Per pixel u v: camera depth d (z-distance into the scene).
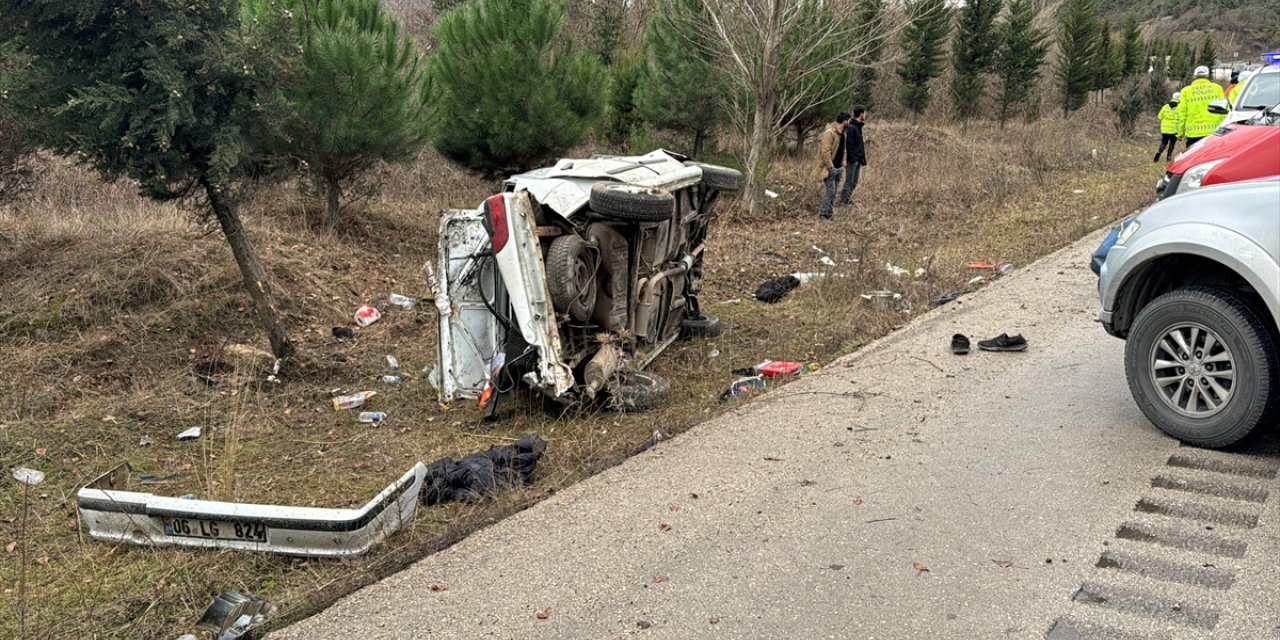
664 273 7.13
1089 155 21.28
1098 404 5.75
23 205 8.94
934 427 5.55
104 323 7.25
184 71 6.12
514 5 11.04
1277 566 3.77
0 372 6.47
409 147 10.27
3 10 5.75
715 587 3.82
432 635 3.56
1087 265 9.91
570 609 3.70
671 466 5.14
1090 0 31.23
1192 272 5.30
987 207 14.70
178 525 4.40
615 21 22.17
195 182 6.70
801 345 7.86
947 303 8.73
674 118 14.74
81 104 5.88
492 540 4.34
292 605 3.88
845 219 14.16
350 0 9.99
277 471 5.44
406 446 5.80
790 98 16.66
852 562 3.98
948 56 28.38
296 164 9.59
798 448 5.32
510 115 10.98
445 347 6.02
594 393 6.01
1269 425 4.76
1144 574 3.80
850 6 14.20
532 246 5.61
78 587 4.14
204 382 6.86
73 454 5.62
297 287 8.50
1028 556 3.97
